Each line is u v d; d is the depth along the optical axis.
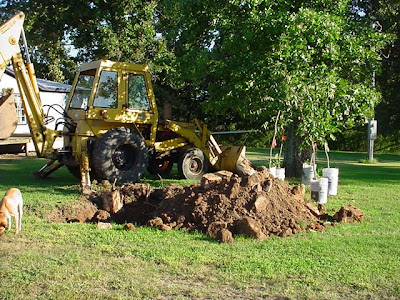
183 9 13.76
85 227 7.99
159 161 15.31
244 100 13.02
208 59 13.44
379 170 19.39
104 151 12.34
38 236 7.29
